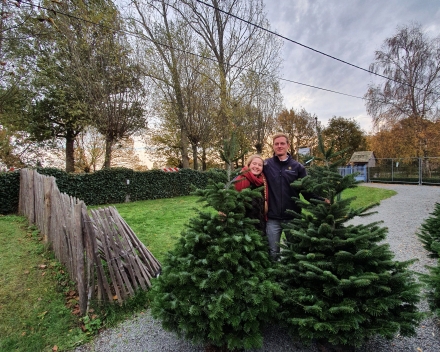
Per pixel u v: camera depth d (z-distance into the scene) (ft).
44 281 10.84
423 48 70.28
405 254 15.12
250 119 58.13
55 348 7.90
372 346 7.53
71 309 9.62
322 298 6.86
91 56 35.12
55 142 55.98
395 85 72.95
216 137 55.47
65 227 11.41
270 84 54.90
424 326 8.52
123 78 37.78
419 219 24.29
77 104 39.63
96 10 35.14
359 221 24.20
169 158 72.59
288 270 7.36
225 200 7.09
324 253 7.30
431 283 8.28
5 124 34.88
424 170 66.80
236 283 6.63
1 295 9.55
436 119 74.95
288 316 7.15
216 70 46.24
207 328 6.84
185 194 43.70
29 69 39.55
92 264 9.46
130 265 10.32
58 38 37.11
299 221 8.10
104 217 9.89
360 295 6.52
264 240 8.43
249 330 6.63
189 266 6.93
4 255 12.51
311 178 8.63
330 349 7.45
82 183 31.01
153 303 7.52
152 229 19.51
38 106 51.55
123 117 39.42
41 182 15.92
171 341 8.15
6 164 33.81
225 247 6.77
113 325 9.07
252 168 9.20
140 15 45.85
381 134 91.56
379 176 79.92
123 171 35.32
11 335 8.11
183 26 45.34
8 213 22.97
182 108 48.93
